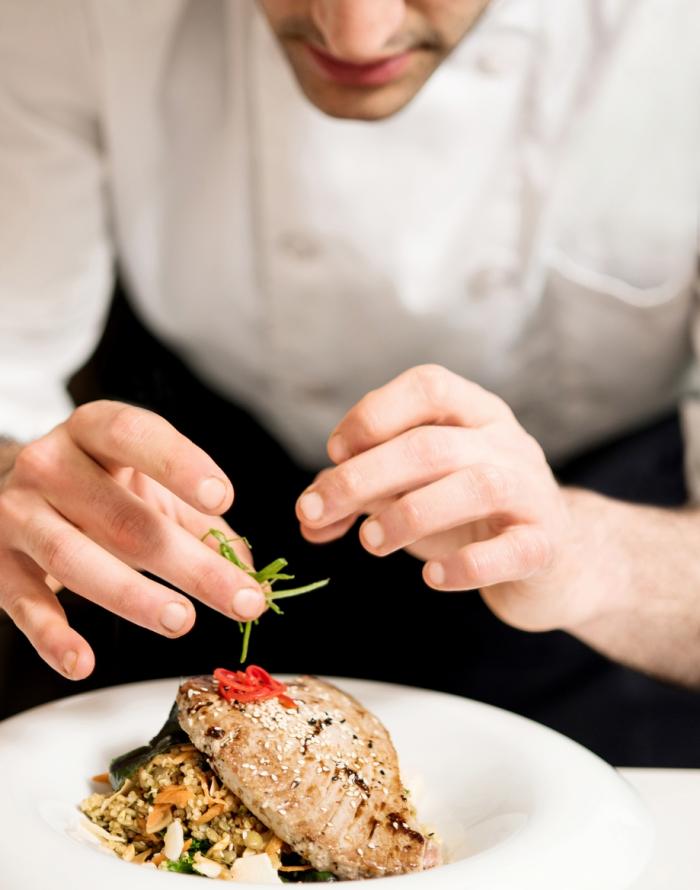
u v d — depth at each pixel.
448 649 1.78
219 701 0.95
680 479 1.79
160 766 0.95
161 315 1.74
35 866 0.78
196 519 1.18
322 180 1.54
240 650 1.78
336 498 0.98
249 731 0.91
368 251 1.58
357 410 1.05
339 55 1.16
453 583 0.99
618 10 1.44
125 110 1.57
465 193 1.55
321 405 1.76
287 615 1.79
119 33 1.51
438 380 1.08
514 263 1.58
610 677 1.76
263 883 0.82
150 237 1.67
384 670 1.79
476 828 0.96
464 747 1.05
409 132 1.52
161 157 1.61
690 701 1.76
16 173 1.63
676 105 1.50
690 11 1.45
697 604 1.32
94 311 1.84
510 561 0.99
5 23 1.53
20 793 0.90
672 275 1.60
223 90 1.58
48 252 1.69
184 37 1.54
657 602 1.31
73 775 0.99
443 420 1.10
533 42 1.46
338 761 0.91
